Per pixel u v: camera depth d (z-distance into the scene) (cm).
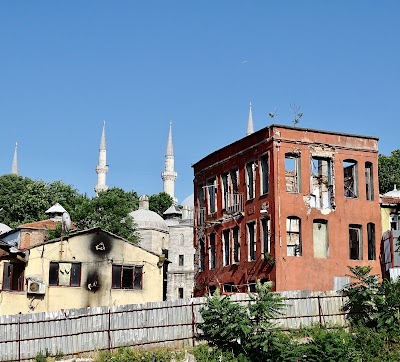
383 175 9738
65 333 3912
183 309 4138
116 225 8781
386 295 4350
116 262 5288
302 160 5112
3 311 4831
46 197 11688
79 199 11581
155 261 5425
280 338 3950
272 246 4953
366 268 4472
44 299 5003
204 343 4072
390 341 4162
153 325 4066
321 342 3953
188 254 9894
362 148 5322
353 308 4394
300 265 4953
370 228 5269
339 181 5206
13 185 11750
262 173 5197
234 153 5541
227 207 5581
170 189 18825
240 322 3925
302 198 5066
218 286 5516
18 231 7444
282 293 4309
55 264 5109
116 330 4000
